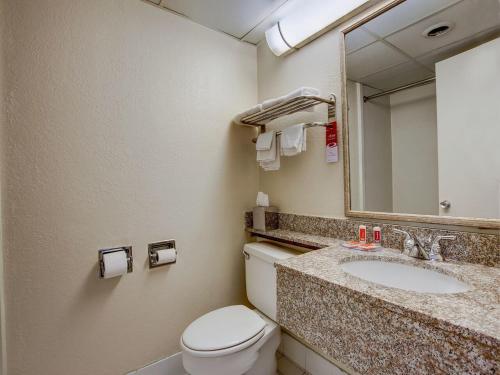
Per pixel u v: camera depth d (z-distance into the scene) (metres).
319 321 0.83
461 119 0.97
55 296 1.18
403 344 0.62
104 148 1.30
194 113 1.61
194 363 1.10
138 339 1.39
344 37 1.35
